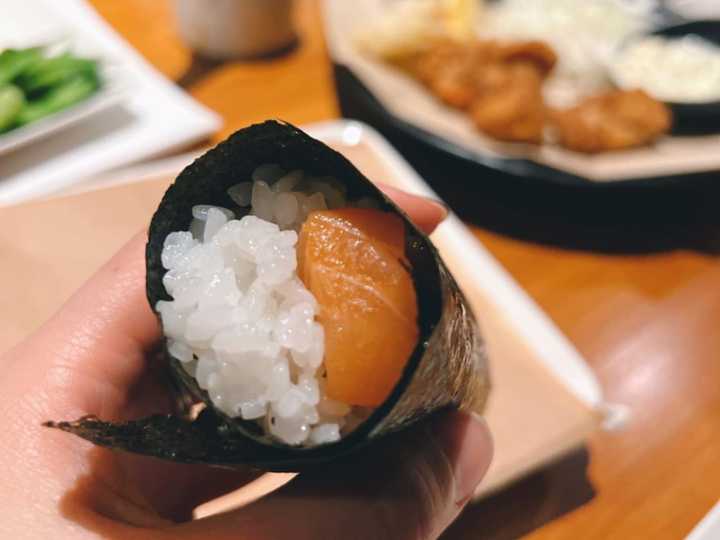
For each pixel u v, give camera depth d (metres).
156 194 0.25
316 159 0.12
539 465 0.21
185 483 0.17
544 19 0.41
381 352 0.11
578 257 0.29
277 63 0.36
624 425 0.24
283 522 0.12
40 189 0.27
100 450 0.13
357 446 0.11
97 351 0.15
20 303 0.22
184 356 0.12
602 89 0.39
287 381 0.11
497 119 0.31
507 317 0.24
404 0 0.39
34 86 0.29
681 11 0.43
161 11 0.39
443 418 0.14
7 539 0.12
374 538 0.13
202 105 0.34
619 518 0.21
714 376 0.26
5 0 0.33
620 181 0.29
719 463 0.23
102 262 0.23
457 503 0.14
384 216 0.12
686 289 0.28
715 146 0.33
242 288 0.12
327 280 0.11
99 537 0.12
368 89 0.32
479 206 0.30
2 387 0.14
